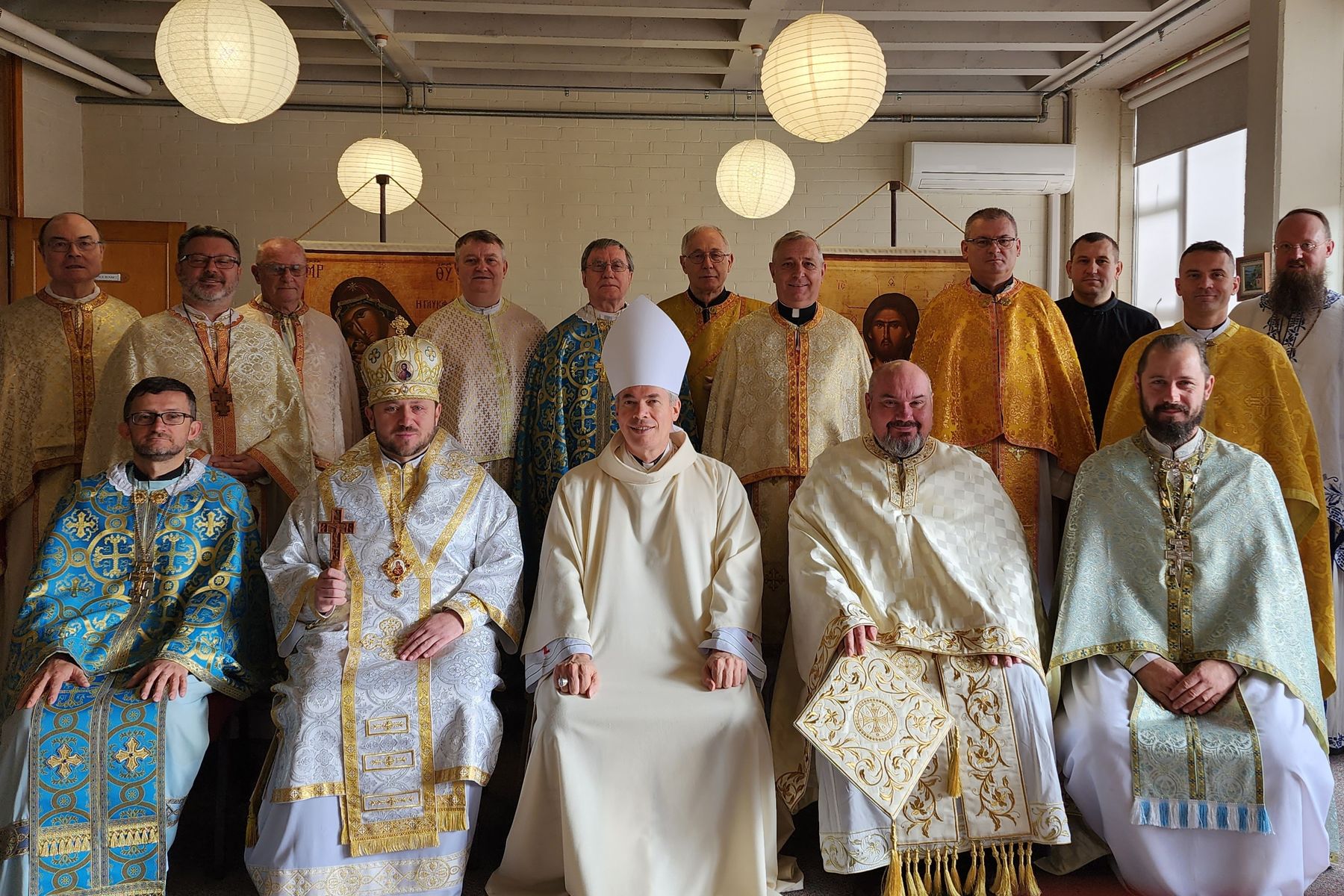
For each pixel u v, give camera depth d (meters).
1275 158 5.84
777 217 9.35
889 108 9.41
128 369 3.89
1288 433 3.62
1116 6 7.47
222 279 3.98
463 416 4.38
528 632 3.25
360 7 7.51
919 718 2.93
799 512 3.45
